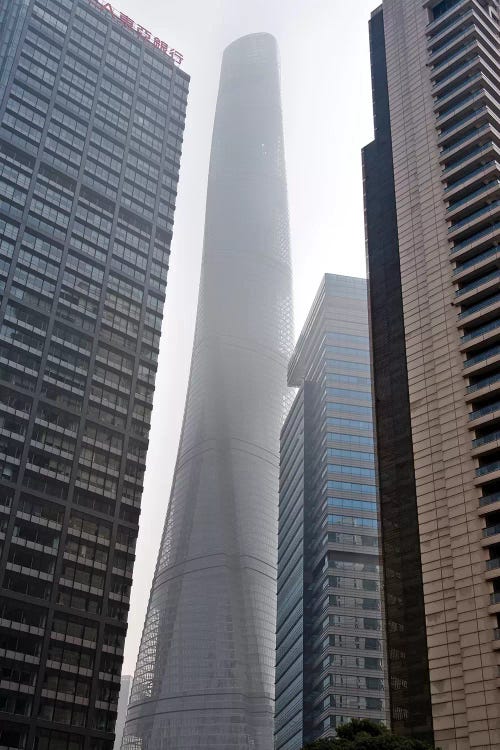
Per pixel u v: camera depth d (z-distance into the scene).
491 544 64.75
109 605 128.12
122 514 137.12
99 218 163.75
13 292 144.12
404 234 90.69
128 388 149.50
